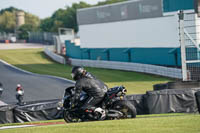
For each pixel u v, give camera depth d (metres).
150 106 49.53
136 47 162.62
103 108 35.53
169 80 114.75
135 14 160.62
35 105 52.97
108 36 181.88
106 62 158.88
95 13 190.38
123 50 169.12
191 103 48.72
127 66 146.62
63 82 120.62
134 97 50.75
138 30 159.88
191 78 71.56
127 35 167.88
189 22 101.38
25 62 197.38
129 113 35.38
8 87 115.50
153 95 49.25
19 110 52.12
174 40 138.12
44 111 53.09
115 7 174.00
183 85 56.69
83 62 173.62
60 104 36.72
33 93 103.06
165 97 49.12
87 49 198.88
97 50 191.50
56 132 25.77
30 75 143.00
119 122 29.20
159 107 49.25
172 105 49.00
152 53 152.00
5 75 144.38
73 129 26.53
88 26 197.75
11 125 43.28
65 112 36.78
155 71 129.25
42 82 122.44
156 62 150.12
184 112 48.72
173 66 139.12
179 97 48.88
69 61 188.75
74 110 36.22
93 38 194.50
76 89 35.34
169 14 139.00
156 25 148.12
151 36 151.88
